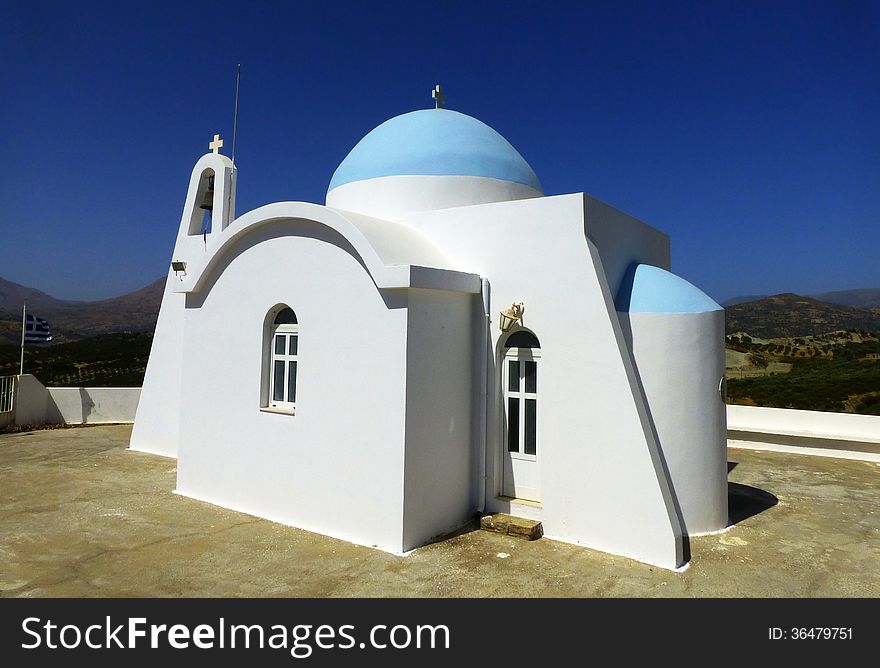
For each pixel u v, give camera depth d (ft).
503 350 27.25
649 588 19.86
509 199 33.76
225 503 28.89
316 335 25.96
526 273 25.98
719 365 26.89
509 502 26.18
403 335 23.13
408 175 32.81
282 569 21.04
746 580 20.72
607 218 27.20
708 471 25.98
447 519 25.35
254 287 28.48
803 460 43.24
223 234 29.01
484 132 35.50
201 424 30.30
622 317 26.30
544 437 25.17
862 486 35.14
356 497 24.23
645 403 25.68
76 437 46.78
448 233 28.50
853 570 21.81
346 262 25.07
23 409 50.85
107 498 29.71
